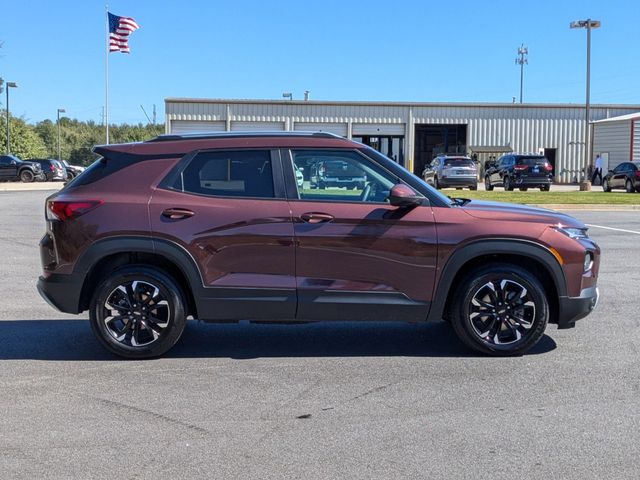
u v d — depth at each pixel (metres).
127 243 5.68
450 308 6.07
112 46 39.75
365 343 6.51
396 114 48.62
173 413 4.68
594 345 6.39
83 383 5.32
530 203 22.58
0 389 5.17
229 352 6.20
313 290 5.71
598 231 15.77
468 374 5.53
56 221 5.77
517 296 5.86
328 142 5.86
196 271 5.70
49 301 5.87
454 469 3.81
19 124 82.12
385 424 4.47
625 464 3.88
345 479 3.69
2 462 3.92
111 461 3.93
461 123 49.03
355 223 5.69
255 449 4.08
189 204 5.73
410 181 5.86
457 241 5.71
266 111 47.41
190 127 46.75
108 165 5.88
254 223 5.68
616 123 44.53
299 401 4.91
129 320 5.83
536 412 4.68
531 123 49.28
